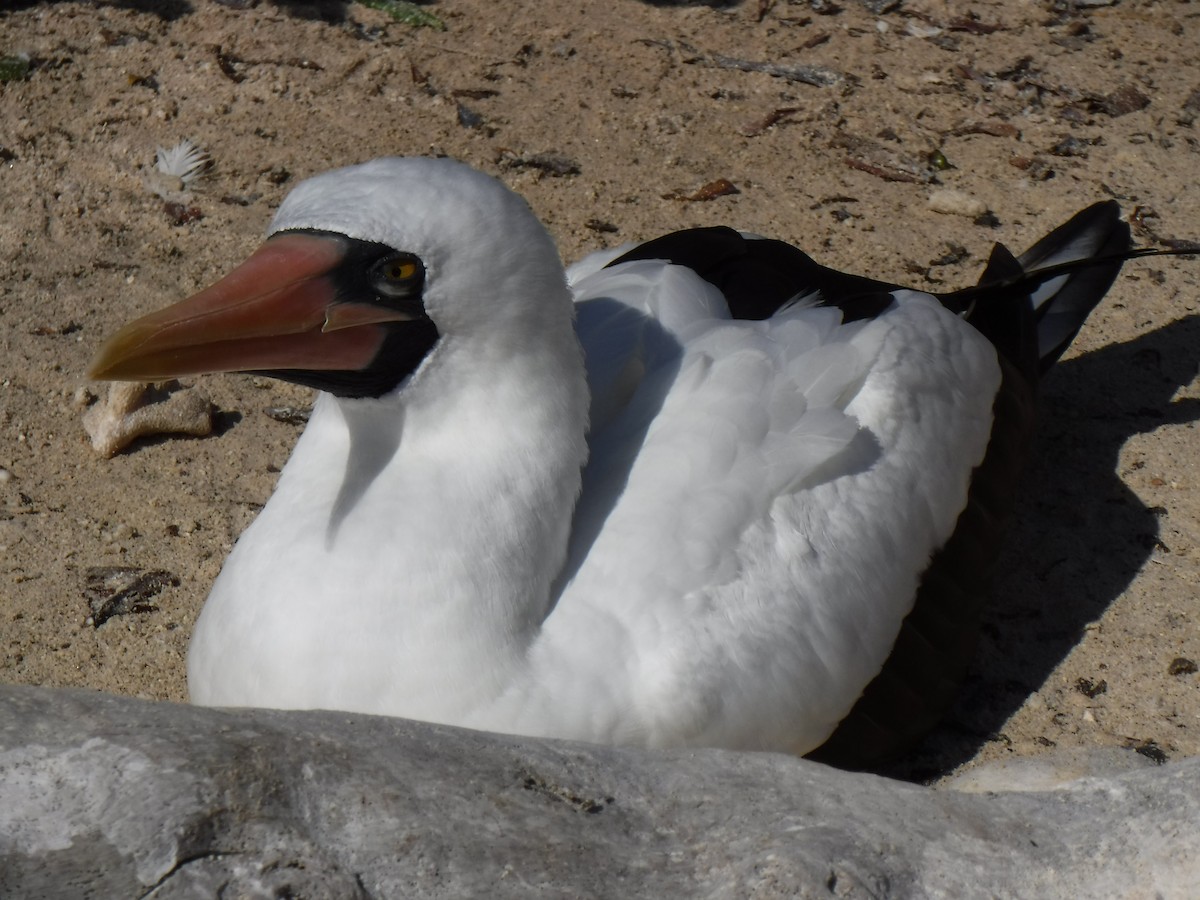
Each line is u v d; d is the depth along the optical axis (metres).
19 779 6.48
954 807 7.16
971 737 10.42
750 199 15.62
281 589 8.41
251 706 8.13
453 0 18.39
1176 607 11.41
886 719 9.84
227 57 17.00
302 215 8.16
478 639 8.33
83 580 11.12
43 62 16.61
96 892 6.06
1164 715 10.51
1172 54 18.25
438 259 8.14
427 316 8.26
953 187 16.03
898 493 9.90
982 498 10.93
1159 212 15.73
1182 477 12.62
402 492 8.41
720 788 7.14
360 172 8.31
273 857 6.25
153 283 13.99
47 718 6.80
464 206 8.18
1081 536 12.05
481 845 6.49
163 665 10.57
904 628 9.98
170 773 6.48
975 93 17.47
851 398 9.91
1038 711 10.61
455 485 8.45
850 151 16.45
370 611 8.27
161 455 12.34
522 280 8.38
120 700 7.02
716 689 8.72
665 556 8.79
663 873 6.54
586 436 9.43
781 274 10.83
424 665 8.27
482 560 8.36
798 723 9.19
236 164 15.53
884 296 10.82
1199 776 7.26
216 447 12.47
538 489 8.55
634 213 15.27
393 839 6.44
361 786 6.66
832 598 9.29
